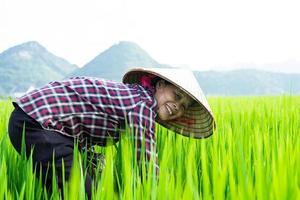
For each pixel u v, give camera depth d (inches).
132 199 92.2
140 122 132.9
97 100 134.6
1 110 307.0
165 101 142.0
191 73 145.9
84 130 136.8
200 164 143.9
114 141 142.8
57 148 128.6
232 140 141.9
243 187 81.0
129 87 140.3
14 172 131.0
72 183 89.4
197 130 155.3
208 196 87.0
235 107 328.5
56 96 133.3
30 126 130.0
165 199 90.5
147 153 130.5
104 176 98.7
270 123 218.4
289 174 82.1
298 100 423.2
